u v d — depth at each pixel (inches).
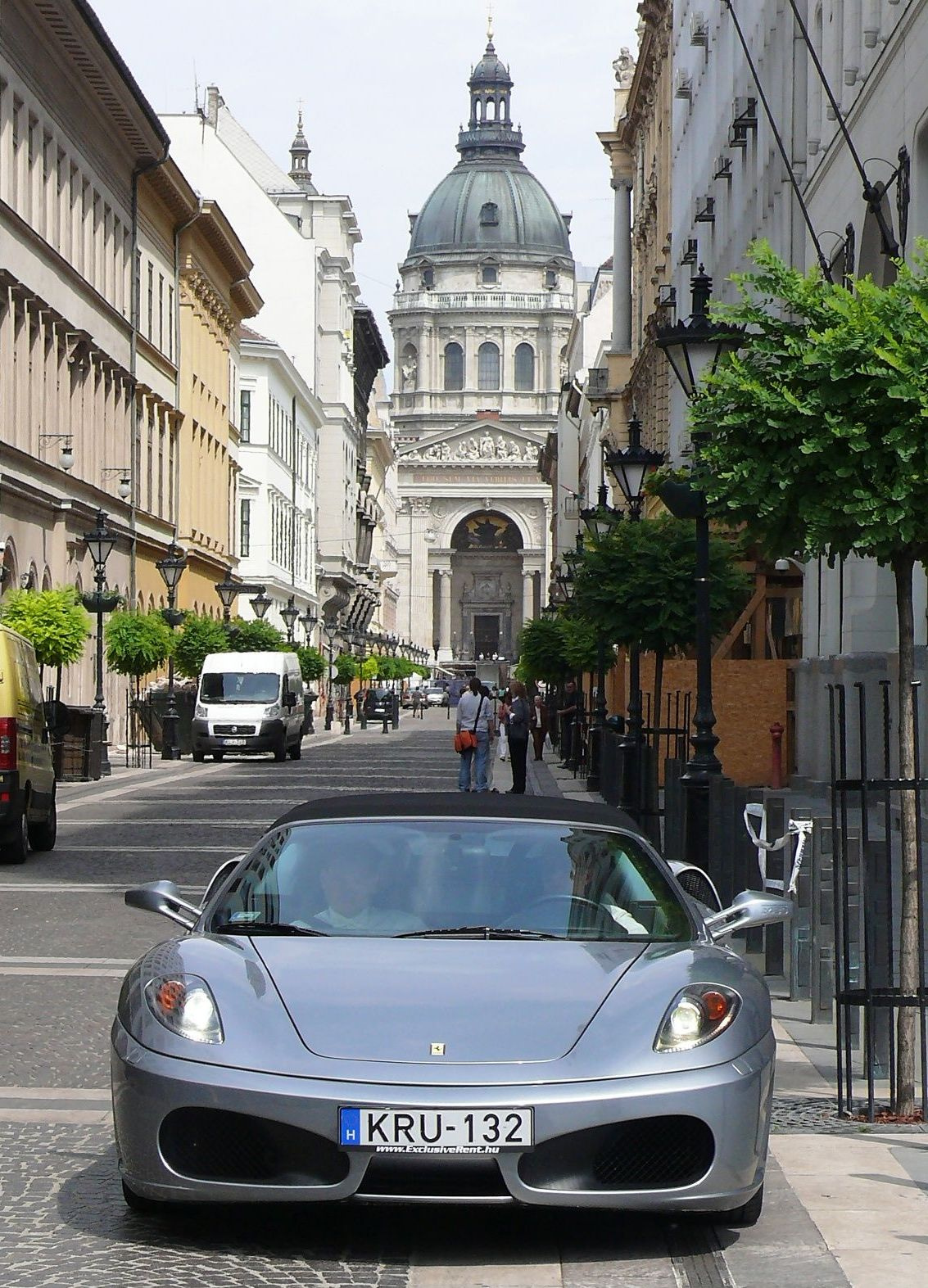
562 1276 253.4
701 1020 267.4
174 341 2613.2
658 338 599.2
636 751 836.0
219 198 4197.8
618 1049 260.7
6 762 813.9
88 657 1972.2
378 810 333.1
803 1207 283.7
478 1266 258.1
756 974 296.4
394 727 3580.2
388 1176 253.3
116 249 2190.0
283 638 2992.1
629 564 1064.2
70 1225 277.7
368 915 302.2
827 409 350.6
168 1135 261.1
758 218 1547.7
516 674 2399.1
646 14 2613.2
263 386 3508.9
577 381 4520.2
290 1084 255.3
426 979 276.2
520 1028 263.4
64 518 1798.7
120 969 536.7
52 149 1817.2
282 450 3757.4
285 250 4220.0
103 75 1892.2
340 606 4906.5
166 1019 268.7
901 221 940.6
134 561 2220.7
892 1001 346.3
